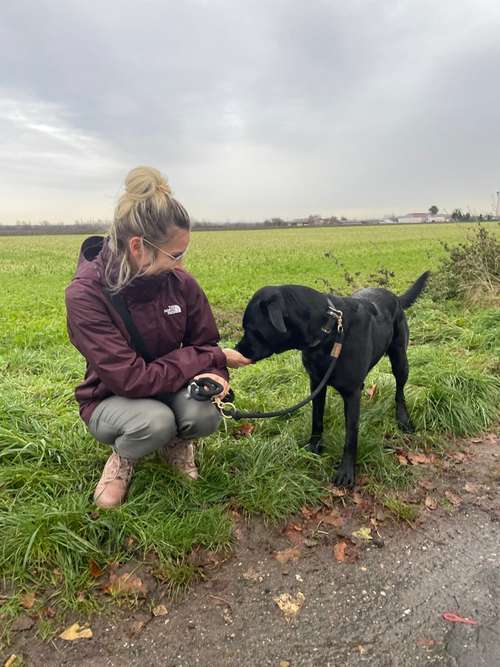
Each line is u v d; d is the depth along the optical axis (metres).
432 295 8.28
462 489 3.14
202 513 2.66
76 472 2.92
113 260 2.39
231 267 18.84
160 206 2.21
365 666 1.96
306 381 4.48
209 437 3.41
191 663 1.98
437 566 2.50
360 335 3.06
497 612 2.21
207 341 2.84
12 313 9.09
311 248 30.45
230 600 2.28
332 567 2.48
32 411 3.51
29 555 2.33
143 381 2.47
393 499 2.97
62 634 2.09
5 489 2.76
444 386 4.05
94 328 2.42
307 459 3.27
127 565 2.42
